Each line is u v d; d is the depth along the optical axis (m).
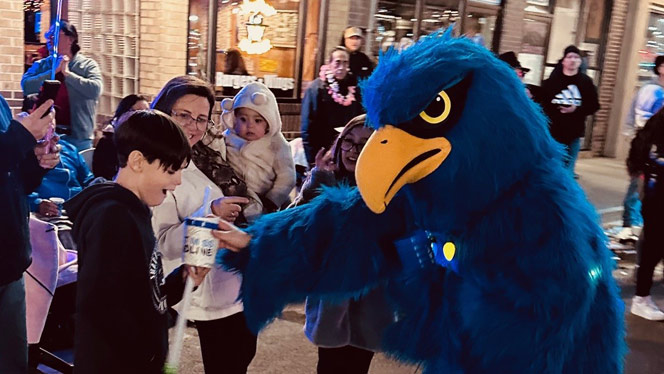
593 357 2.05
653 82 8.27
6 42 6.79
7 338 2.81
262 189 3.26
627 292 5.93
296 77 9.09
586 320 1.99
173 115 2.76
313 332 2.75
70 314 4.00
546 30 12.37
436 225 2.01
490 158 1.85
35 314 3.50
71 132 5.95
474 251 1.92
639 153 5.11
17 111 6.96
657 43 14.10
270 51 8.81
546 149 1.97
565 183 1.94
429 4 10.28
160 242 2.64
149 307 2.07
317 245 2.28
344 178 2.86
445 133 1.86
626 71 13.46
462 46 1.94
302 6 8.89
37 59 7.68
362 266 2.25
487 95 1.86
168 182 2.18
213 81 8.28
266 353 4.28
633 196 7.45
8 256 2.69
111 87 8.28
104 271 1.97
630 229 7.58
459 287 2.03
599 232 2.05
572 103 8.13
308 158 5.96
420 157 1.88
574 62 8.09
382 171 1.89
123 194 2.09
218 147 3.03
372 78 2.00
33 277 3.46
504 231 1.87
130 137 2.11
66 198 4.57
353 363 2.80
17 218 2.71
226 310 2.73
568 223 1.85
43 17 8.02
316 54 9.16
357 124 2.83
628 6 13.29
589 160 13.09
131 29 7.96
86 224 2.04
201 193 2.72
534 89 8.04
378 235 2.26
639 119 8.20
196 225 2.23
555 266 1.82
